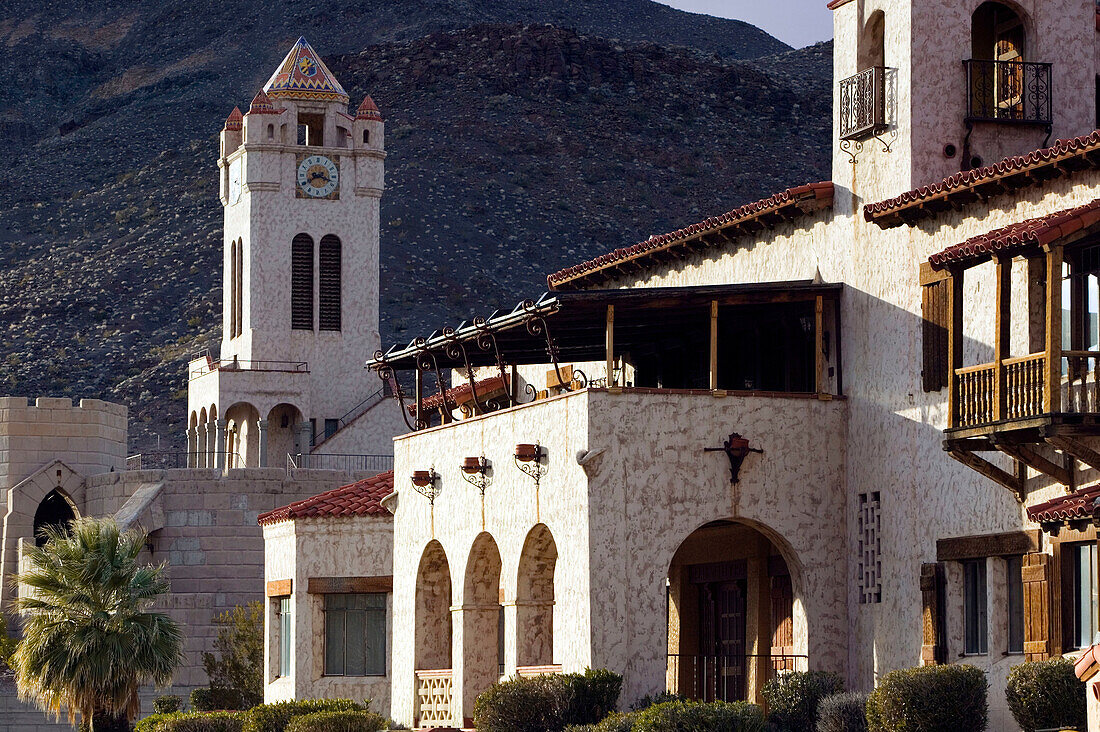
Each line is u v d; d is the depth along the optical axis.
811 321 72.00
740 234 76.56
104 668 90.69
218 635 134.88
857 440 69.69
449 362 84.69
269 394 194.00
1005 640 62.16
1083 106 70.44
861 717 61.62
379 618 92.44
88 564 91.94
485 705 65.94
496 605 77.31
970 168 68.56
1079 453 55.38
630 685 66.94
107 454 162.75
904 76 68.44
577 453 67.75
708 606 83.31
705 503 68.50
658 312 71.06
